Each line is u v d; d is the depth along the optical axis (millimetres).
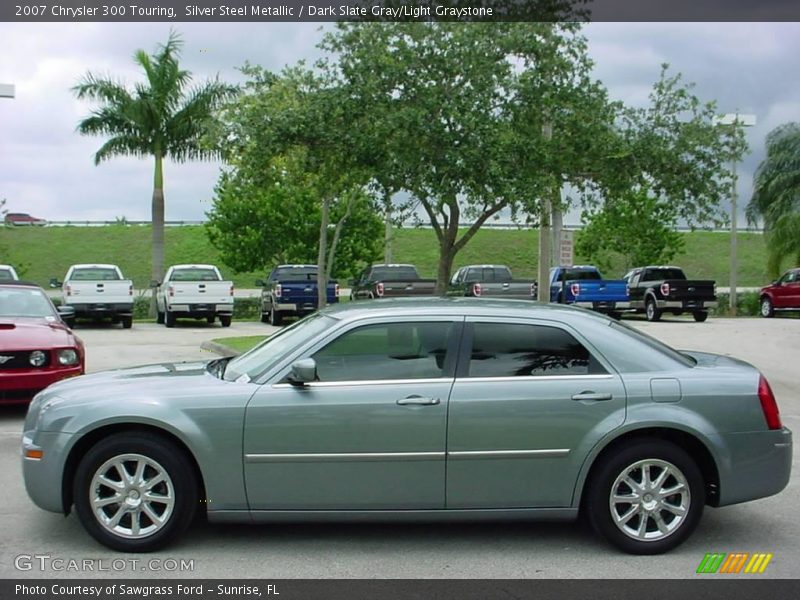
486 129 13336
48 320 11352
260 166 14578
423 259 58562
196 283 26234
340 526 6133
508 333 5746
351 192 21891
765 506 6773
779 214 37094
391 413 5492
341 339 5703
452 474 5512
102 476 5531
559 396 5551
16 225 66188
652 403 5574
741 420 5621
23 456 5723
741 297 37688
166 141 30281
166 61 29766
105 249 60062
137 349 19203
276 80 18141
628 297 28469
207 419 5477
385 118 13328
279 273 29016
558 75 14227
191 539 5840
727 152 14914
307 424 5477
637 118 14891
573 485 5543
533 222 14406
